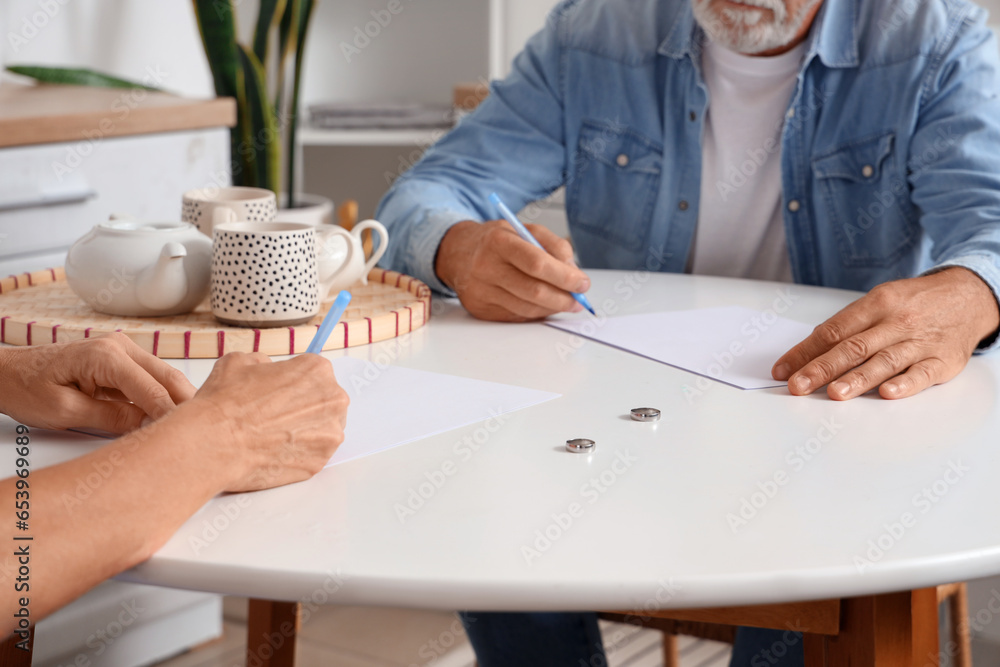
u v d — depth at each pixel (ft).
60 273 3.71
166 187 5.91
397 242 4.06
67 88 6.41
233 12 6.68
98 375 2.26
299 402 2.07
